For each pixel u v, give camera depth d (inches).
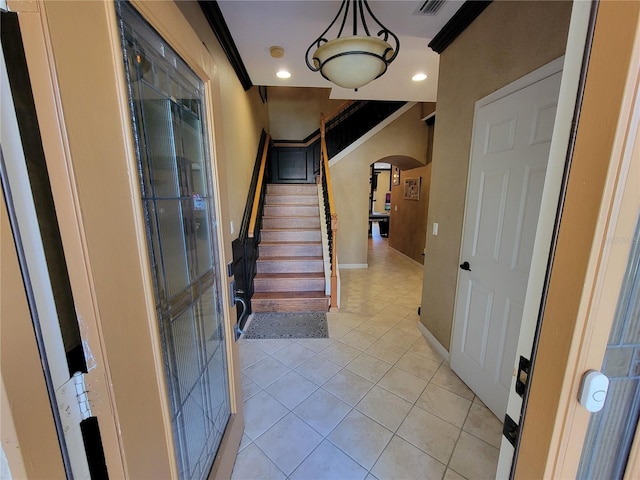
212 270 49.1
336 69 63.2
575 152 17.3
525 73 55.4
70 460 18.6
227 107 96.2
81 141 18.2
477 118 69.7
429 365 85.8
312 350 94.1
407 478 51.8
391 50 60.7
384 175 423.5
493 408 66.4
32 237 16.0
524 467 22.5
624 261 17.3
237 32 81.0
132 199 24.1
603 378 18.2
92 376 19.4
